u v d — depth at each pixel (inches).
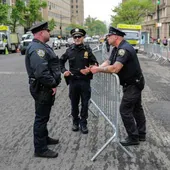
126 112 200.1
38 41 174.6
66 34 5009.8
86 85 224.1
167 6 2288.4
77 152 194.9
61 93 394.0
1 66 773.9
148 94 382.9
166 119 268.2
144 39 1748.3
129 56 187.8
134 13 2485.2
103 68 185.6
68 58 224.4
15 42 1686.8
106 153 192.4
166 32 2321.6
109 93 196.2
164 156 187.9
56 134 229.6
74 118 237.0
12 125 255.4
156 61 896.3
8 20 1915.6
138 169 169.8
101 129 240.8
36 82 177.0
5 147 204.8
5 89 429.1
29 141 215.9
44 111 182.5
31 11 2212.1
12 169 171.6
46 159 184.5
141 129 213.0
